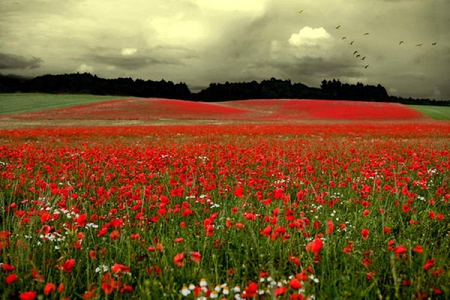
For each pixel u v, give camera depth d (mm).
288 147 16125
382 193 7164
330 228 4016
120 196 6465
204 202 6562
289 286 3250
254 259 4301
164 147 15094
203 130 27562
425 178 8195
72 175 9109
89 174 8727
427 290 3428
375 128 31234
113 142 19062
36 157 11508
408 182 8625
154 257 4293
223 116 59812
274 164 10711
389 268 3977
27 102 72875
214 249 4449
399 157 11953
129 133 25297
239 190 4941
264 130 28000
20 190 7344
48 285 2906
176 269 3982
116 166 9469
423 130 29422
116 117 53344
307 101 87438
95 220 5281
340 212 6141
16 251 4129
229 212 6238
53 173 8938
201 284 3236
